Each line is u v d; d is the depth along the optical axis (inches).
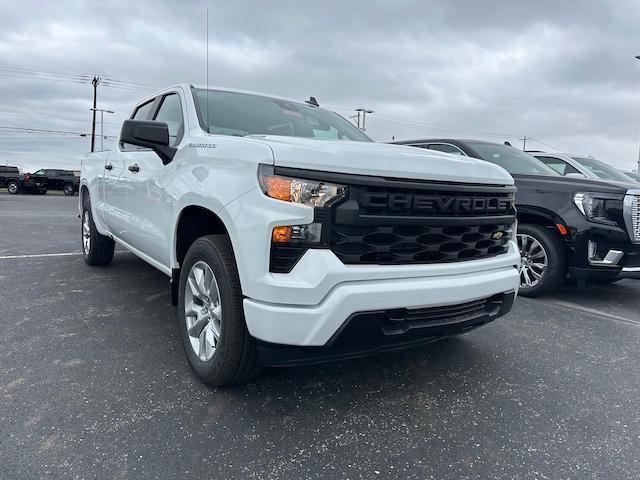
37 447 85.7
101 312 161.0
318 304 87.7
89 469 80.4
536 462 87.1
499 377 122.3
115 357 124.9
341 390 111.7
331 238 89.1
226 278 98.7
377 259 93.0
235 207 94.6
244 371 102.2
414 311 96.3
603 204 184.9
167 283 201.8
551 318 175.8
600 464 87.0
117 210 177.5
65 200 994.1
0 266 229.1
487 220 111.0
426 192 98.2
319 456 86.6
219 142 109.0
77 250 282.4
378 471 83.0
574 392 115.4
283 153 90.1
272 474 81.3
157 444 88.1
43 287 190.5
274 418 98.4
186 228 123.0
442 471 83.6
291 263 88.8
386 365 126.6
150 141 124.6
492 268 112.6
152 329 146.0
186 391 107.8
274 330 88.3
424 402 107.6
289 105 160.1
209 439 90.3
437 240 101.7
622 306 196.5
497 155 230.8
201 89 147.2
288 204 88.0
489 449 90.7
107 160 193.6
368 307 89.1
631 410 107.4
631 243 181.9
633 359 137.7
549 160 292.2
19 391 105.3
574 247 188.7
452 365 128.5
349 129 165.3
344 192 89.6
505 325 165.2
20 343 132.1
